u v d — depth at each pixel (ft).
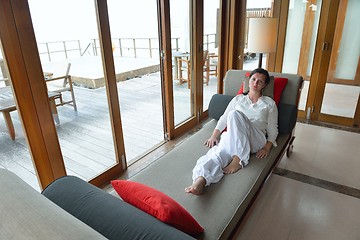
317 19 10.34
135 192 3.28
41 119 5.18
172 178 5.17
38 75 4.95
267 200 6.33
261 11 11.55
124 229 2.66
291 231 5.40
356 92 10.35
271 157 5.97
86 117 11.28
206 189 4.78
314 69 10.91
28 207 2.20
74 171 7.36
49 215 2.13
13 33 4.46
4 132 8.23
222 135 6.27
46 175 5.55
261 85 6.68
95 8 5.98
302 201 6.28
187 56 10.87
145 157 8.45
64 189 3.32
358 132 10.14
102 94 14.48
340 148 8.86
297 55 11.27
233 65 12.60
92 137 9.44
